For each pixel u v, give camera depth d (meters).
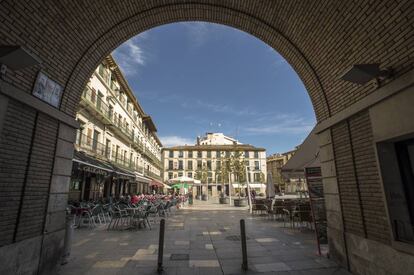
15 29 4.21
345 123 5.47
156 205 13.38
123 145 28.23
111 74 24.33
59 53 5.31
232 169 36.25
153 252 6.71
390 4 3.88
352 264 5.17
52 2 4.55
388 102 4.18
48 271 5.10
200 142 81.75
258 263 5.77
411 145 4.20
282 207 12.60
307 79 6.83
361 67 4.05
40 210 4.97
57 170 5.49
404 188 4.32
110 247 7.24
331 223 5.97
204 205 28.05
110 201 15.75
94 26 5.78
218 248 7.18
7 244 4.13
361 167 4.95
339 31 5.06
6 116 4.14
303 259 6.06
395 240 4.05
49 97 5.27
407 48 3.83
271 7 6.09
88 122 19.08
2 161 4.06
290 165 10.61
